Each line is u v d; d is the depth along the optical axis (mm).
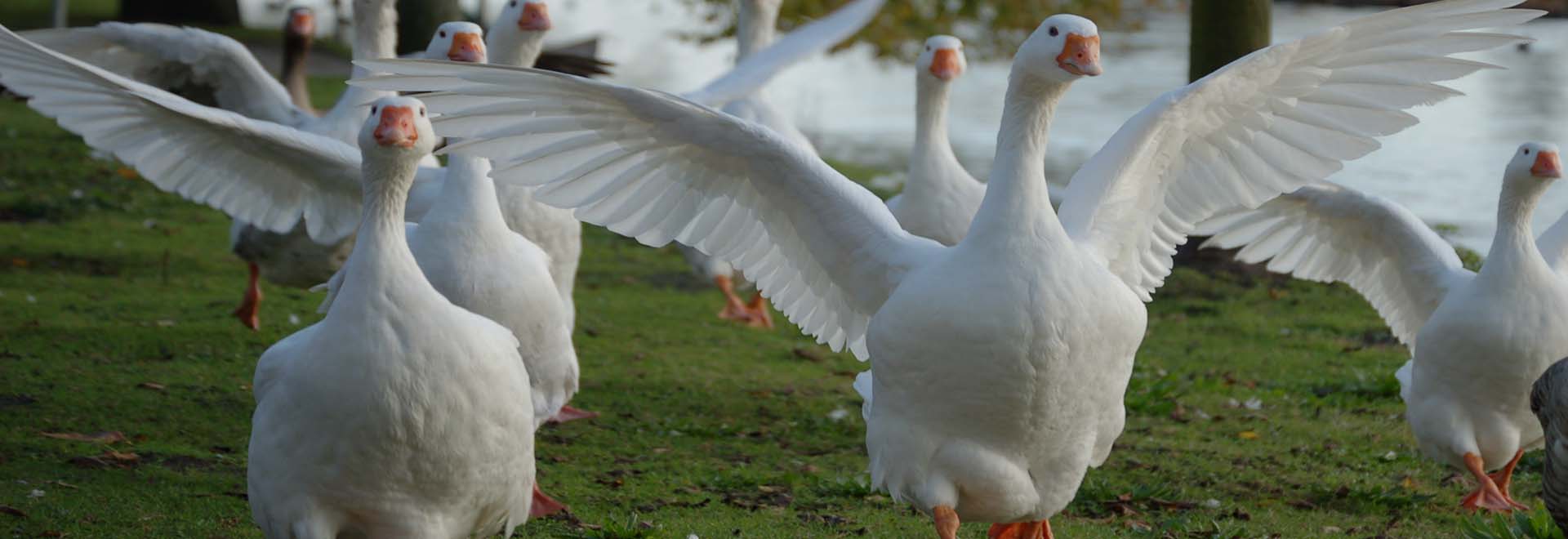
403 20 18672
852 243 5336
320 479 4656
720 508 6520
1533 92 25922
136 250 12586
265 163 7391
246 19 35844
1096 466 5543
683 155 5363
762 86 9609
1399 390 9492
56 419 7281
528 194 7633
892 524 6383
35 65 6418
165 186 7234
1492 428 6883
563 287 8023
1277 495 7137
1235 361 10461
